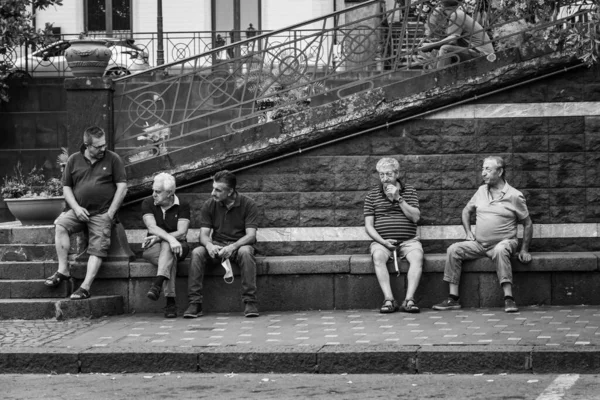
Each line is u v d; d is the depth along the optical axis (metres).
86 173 13.45
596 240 13.78
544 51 13.65
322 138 13.84
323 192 13.93
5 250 13.79
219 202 13.25
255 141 13.91
